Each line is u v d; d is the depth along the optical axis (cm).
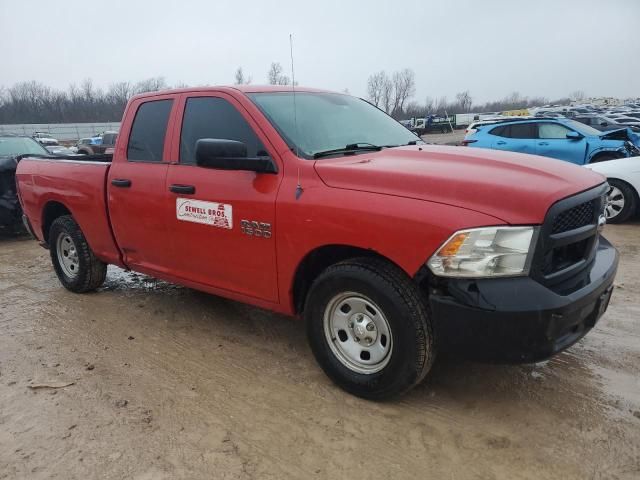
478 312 256
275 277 337
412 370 286
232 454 271
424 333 280
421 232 265
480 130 1295
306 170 319
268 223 328
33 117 8506
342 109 412
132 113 440
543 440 276
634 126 1706
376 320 301
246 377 350
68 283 530
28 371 363
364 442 278
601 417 294
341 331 322
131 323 448
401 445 275
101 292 534
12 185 802
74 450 276
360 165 308
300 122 361
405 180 285
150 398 325
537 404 309
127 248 451
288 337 412
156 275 437
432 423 293
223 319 452
